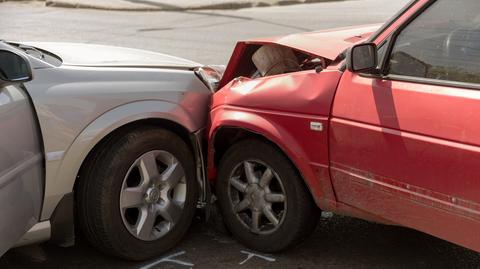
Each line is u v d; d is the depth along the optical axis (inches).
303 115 130.4
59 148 127.2
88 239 140.6
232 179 150.9
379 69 120.5
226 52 420.2
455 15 112.8
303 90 132.0
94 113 132.2
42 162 125.6
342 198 128.9
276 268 141.5
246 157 145.7
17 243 125.8
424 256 145.9
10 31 553.0
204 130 154.7
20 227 118.1
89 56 151.3
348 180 125.2
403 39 118.8
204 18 628.7
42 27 581.3
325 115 126.7
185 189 151.5
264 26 551.5
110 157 135.1
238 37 489.7
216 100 151.6
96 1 774.5
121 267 143.2
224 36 497.0
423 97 111.3
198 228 163.2
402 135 112.5
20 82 114.4
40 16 678.5
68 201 131.5
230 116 144.2
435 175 108.7
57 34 530.6
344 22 555.2
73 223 134.7
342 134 123.4
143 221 142.3
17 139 116.3
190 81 153.3
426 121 109.5
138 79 142.6
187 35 506.9
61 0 790.5
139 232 141.8
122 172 136.9
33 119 123.0
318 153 129.3
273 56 156.9
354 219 166.2
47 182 126.9
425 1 116.8
